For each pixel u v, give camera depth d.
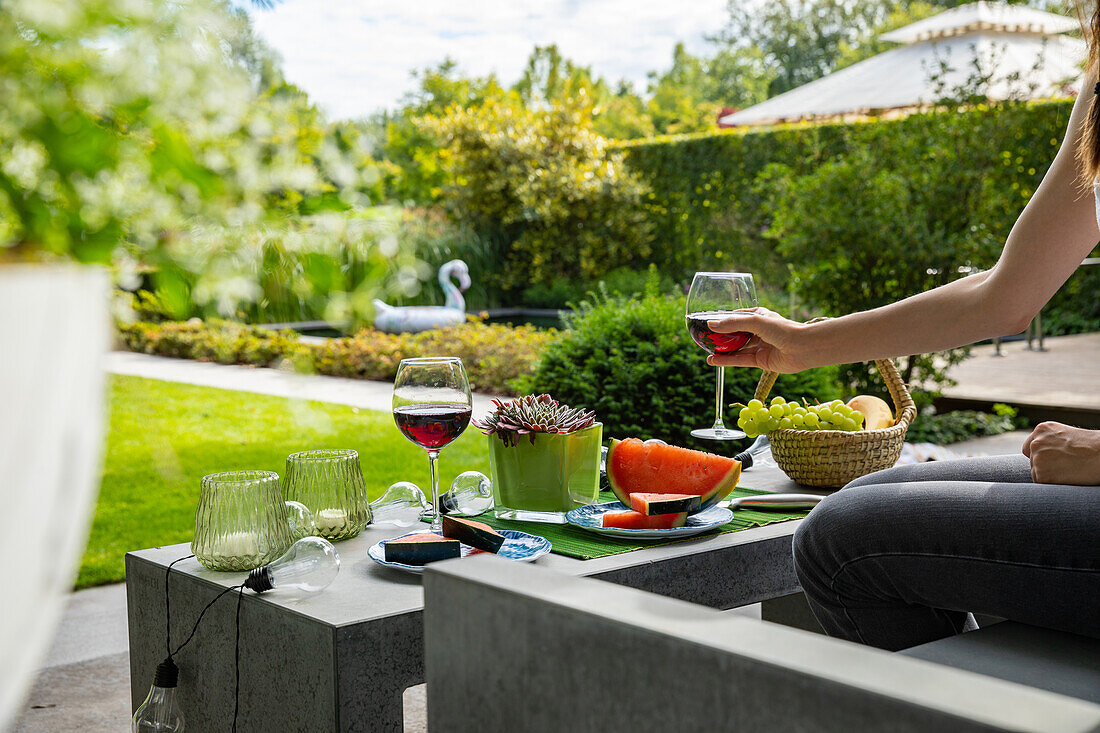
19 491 0.22
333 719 1.11
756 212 10.67
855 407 2.07
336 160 0.85
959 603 1.02
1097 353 7.46
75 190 0.74
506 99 13.50
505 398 6.30
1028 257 1.19
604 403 3.37
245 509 1.35
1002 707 0.49
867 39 27.22
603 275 12.23
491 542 1.33
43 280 0.23
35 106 0.72
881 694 0.51
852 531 1.07
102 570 2.96
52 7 0.71
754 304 1.70
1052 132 5.62
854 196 5.16
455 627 0.78
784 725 0.56
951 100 5.34
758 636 0.61
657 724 0.63
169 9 0.77
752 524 1.54
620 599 0.70
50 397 0.23
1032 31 8.59
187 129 0.79
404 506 1.66
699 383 3.31
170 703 1.31
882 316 1.32
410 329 9.38
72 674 2.23
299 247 0.79
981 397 5.57
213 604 1.29
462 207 12.68
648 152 12.02
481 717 0.77
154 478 4.01
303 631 1.14
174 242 0.77
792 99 10.70
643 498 1.48
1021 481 1.14
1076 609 0.93
